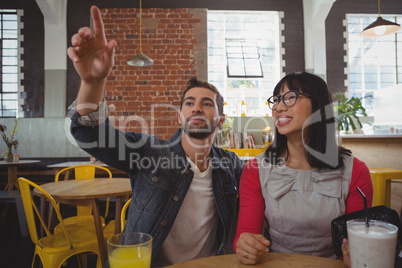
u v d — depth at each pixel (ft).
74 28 17.28
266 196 3.98
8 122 16.99
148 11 17.29
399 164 10.23
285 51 18.08
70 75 17.29
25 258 8.63
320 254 3.76
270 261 2.82
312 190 3.83
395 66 19.19
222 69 18.84
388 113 17.79
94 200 6.26
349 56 19.10
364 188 3.85
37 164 17.01
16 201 10.53
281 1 18.22
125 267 2.34
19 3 17.28
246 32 18.99
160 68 17.16
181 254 4.13
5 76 17.75
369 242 2.23
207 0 17.92
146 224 3.88
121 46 17.10
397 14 18.72
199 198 4.16
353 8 18.52
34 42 17.28
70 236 6.27
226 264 2.76
